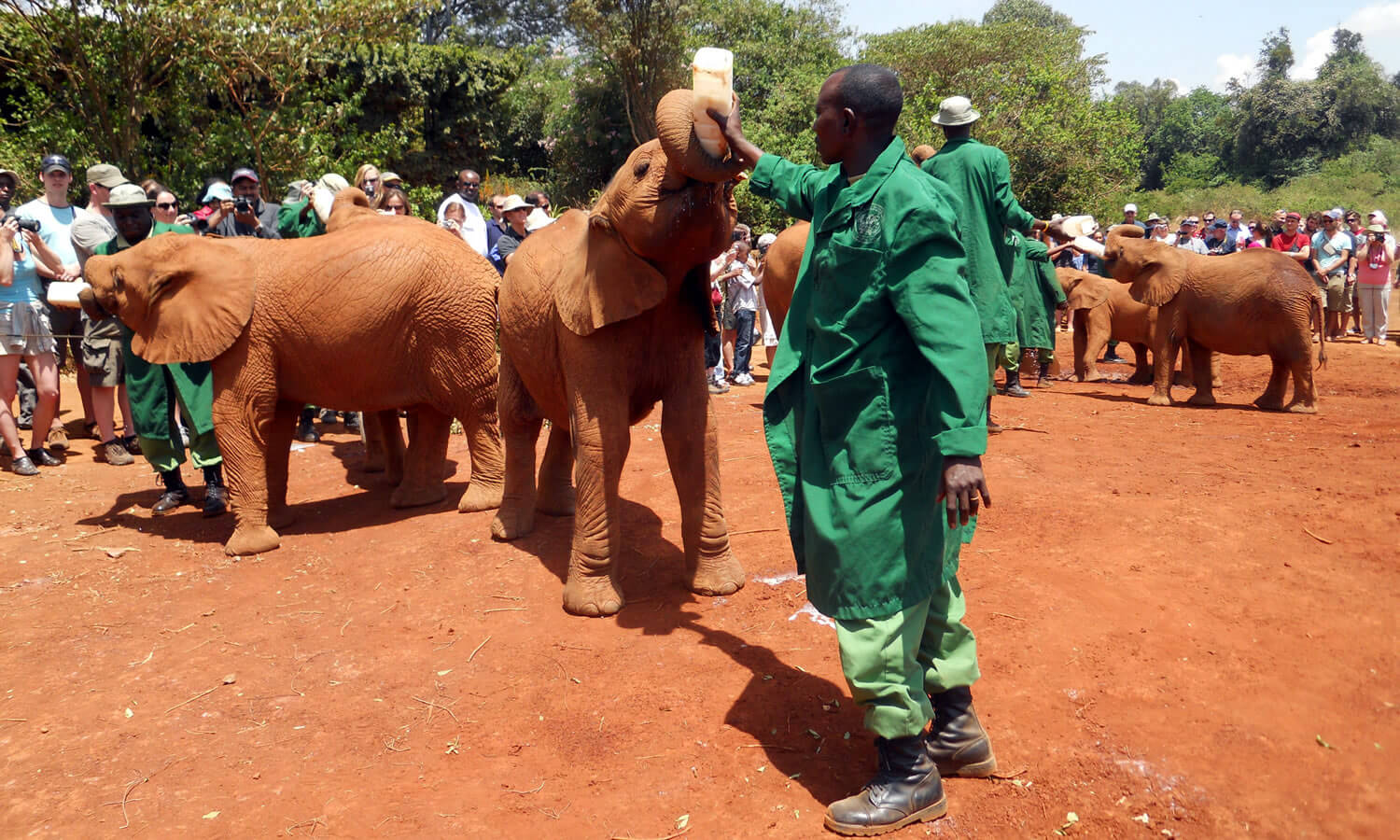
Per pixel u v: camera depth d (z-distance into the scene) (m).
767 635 4.34
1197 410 9.50
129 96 12.75
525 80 33.84
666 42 30.41
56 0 11.88
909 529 2.89
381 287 5.71
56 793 3.41
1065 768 3.30
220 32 12.67
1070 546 5.10
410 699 3.98
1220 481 6.16
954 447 2.62
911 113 27.19
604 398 4.51
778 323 8.61
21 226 7.54
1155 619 4.27
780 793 3.26
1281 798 3.14
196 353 5.64
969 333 2.69
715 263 11.52
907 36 30.70
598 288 4.24
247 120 13.77
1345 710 3.58
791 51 31.62
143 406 6.44
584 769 3.45
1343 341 14.90
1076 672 3.86
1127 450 7.24
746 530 5.67
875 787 3.08
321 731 3.78
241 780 3.47
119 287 5.76
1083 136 26.73
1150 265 9.66
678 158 3.61
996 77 28.58
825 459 3.06
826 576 2.98
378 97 23.08
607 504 4.62
